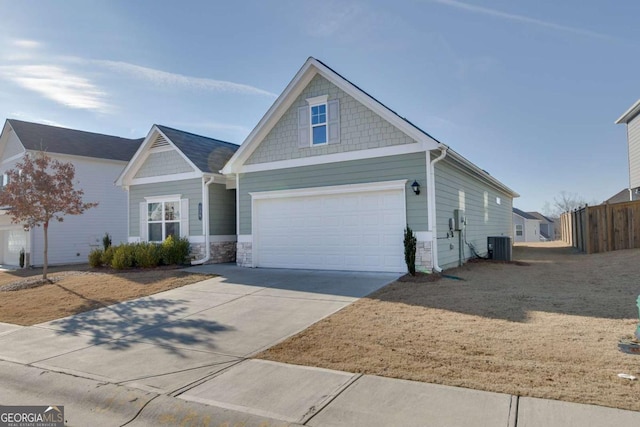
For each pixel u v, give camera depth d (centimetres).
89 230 2277
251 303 847
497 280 1014
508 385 405
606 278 982
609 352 480
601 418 335
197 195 1573
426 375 444
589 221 1647
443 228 1189
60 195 1333
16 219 1370
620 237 1551
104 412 421
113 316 809
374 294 863
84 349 613
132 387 458
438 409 368
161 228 1673
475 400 380
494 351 504
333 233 1238
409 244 1062
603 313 659
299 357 527
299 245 1298
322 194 1250
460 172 1410
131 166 1708
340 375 461
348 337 593
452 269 1193
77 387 473
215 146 1838
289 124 1320
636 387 387
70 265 2050
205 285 1067
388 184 1139
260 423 365
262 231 1375
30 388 489
